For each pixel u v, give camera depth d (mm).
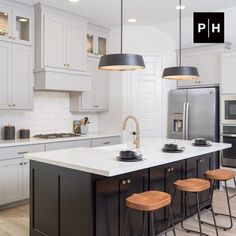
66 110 5391
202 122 5023
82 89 4941
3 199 3855
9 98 4180
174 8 4598
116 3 4371
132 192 2670
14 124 4602
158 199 2340
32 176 2887
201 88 5168
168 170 3096
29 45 4422
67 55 4773
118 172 2215
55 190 2652
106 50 5730
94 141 4980
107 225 2447
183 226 3387
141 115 5621
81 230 2410
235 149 4664
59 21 4645
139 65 2787
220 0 4250
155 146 3549
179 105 5309
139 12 4785
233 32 5027
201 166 3686
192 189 2760
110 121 5773
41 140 4254
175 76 3383
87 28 5293
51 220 2699
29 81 4445
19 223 3473
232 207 4047
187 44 5594
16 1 4184
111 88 5738
